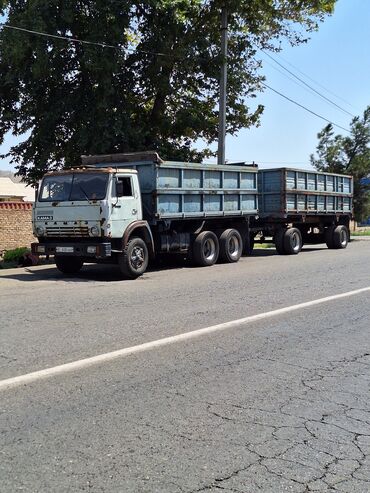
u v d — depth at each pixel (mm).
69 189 12812
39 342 6602
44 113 19219
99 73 18203
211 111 23828
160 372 5480
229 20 23031
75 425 4188
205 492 3230
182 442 3900
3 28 17812
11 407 4547
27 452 3736
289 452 3764
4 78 19078
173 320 7871
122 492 3227
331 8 24078
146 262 13273
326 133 34125
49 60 17938
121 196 12719
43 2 17734
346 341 6789
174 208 14570
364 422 4297
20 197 35969
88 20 18500
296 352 6270
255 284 11648
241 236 17453
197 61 21016
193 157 23453
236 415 4406
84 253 12391
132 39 20969
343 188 23609
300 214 20578
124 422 4246
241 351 6277
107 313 8406
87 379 5246
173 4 18359
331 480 3389
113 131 18703
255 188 17750
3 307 8945
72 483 3326
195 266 15742
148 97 21734
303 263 16344
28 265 16844
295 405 4641
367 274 13344
